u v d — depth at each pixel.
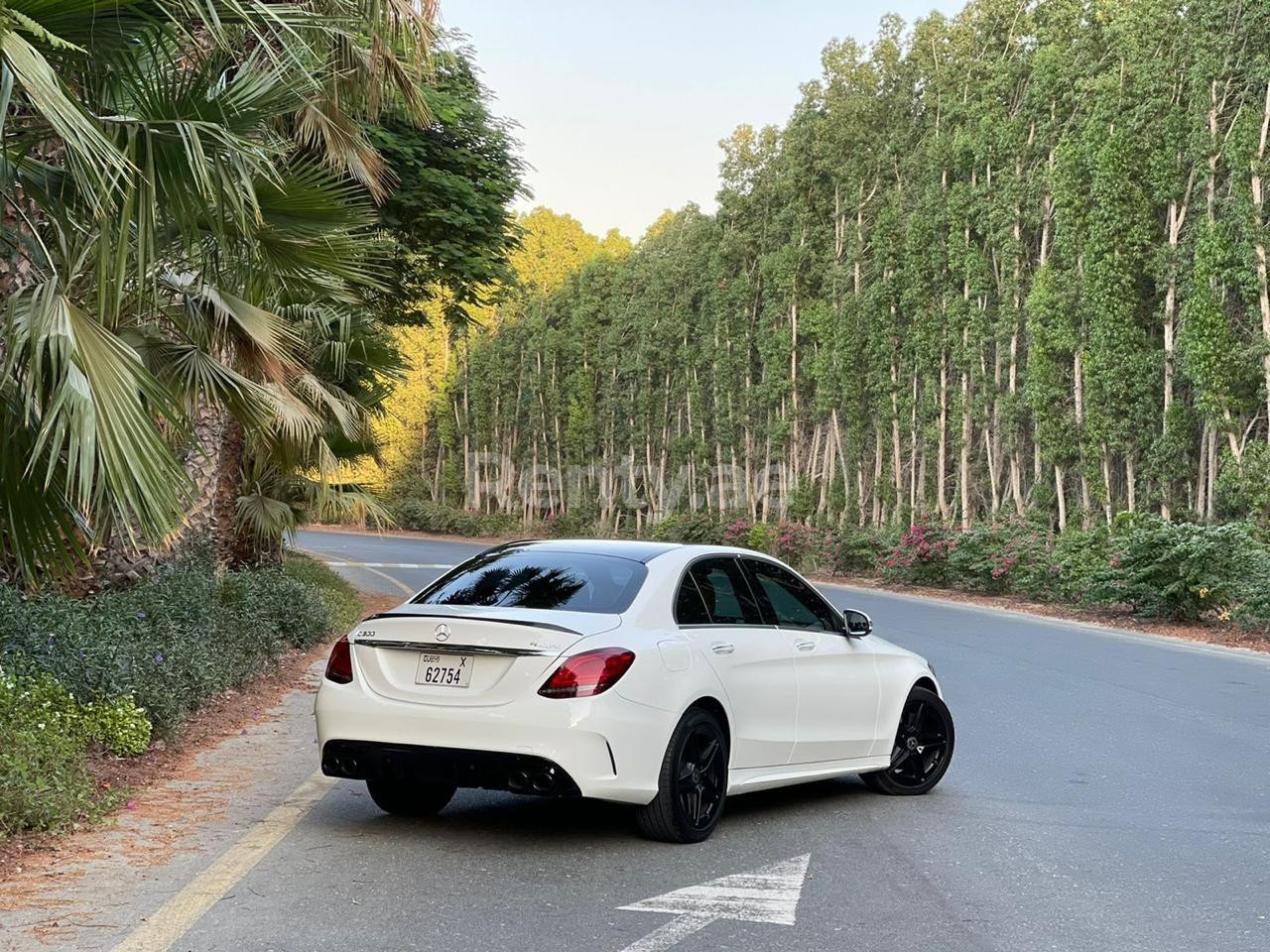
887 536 41.50
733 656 7.00
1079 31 48.00
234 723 10.28
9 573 10.68
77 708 8.36
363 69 13.04
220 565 15.84
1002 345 43.91
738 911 5.46
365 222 10.09
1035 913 5.59
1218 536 22.27
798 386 56.84
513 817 7.29
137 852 6.16
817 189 58.97
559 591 6.82
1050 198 43.44
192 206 7.50
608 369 74.62
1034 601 30.03
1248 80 35.06
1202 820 7.66
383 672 6.46
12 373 7.05
